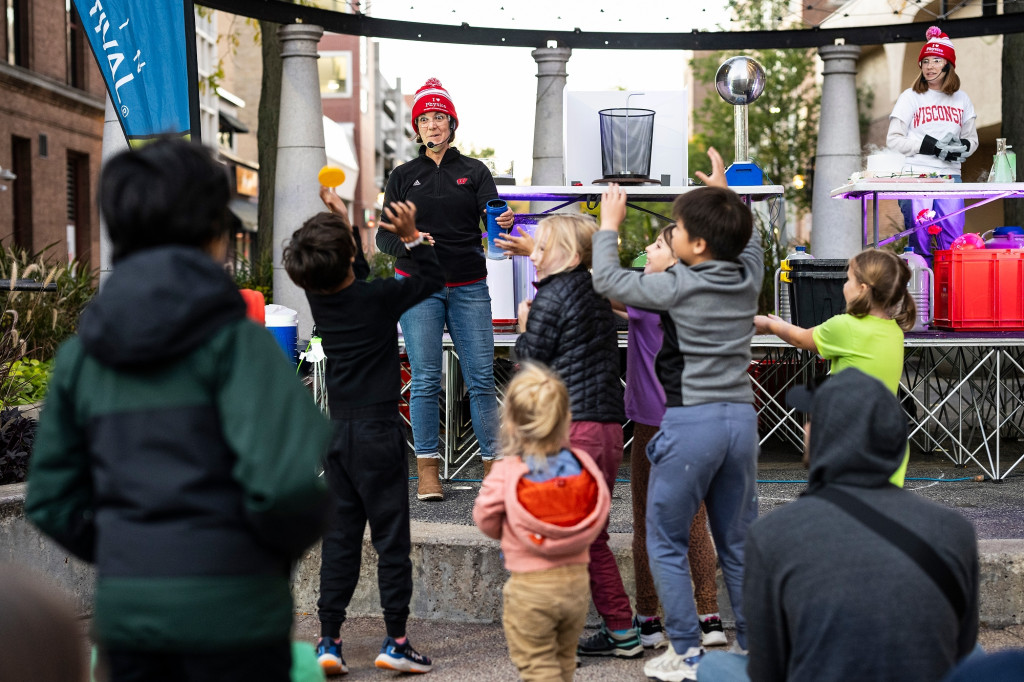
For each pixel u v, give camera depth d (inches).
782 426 276.1
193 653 76.9
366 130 2105.1
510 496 125.6
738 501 142.9
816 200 334.0
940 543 85.1
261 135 414.0
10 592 53.3
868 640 81.5
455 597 175.9
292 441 78.0
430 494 215.8
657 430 158.6
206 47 1129.4
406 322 214.1
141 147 82.6
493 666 155.2
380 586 151.4
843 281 233.8
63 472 83.8
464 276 213.5
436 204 211.6
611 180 249.8
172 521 77.5
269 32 410.0
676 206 142.6
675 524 141.6
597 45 327.6
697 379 139.1
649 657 158.9
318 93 301.4
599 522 127.4
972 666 60.2
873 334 168.1
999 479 230.7
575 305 151.3
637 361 159.8
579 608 128.4
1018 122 354.0
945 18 318.3
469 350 216.1
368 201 2100.1
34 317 335.9
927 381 255.6
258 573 78.9
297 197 300.7
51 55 815.1
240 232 1087.0
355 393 149.6
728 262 141.2
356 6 298.2
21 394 282.8
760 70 258.8
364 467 149.0
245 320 80.4
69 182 871.1
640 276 140.3
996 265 226.5
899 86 741.3
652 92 276.2
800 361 266.5
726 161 836.0
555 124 327.0
